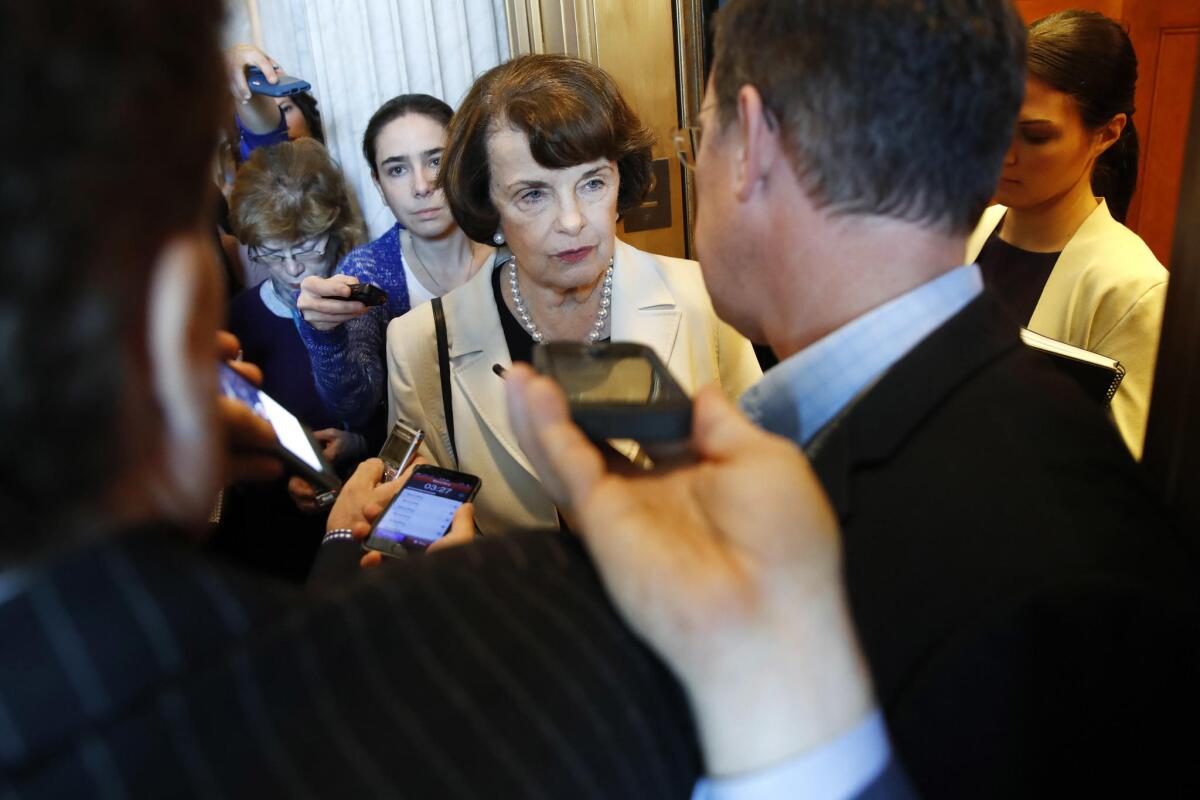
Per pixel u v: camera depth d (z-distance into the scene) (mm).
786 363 740
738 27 719
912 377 671
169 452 357
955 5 642
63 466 315
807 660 432
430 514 1203
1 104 282
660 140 2488
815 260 711
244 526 1667
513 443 1396
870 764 442
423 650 403
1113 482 631
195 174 344
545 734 384
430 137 1846
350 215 1926
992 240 1592
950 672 560
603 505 458
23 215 288
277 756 346
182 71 330
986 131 663
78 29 293
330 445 1720
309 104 2365
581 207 1313
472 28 2402
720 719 433
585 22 2361
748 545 437
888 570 610
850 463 654
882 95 643
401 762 358
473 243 1985
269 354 1841
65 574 326
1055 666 552
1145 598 549
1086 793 569
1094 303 1356
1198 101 683
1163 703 562
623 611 442
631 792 397
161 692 339
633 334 1430
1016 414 656
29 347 296
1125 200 1694
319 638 383
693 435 510
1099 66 1304
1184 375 711
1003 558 575
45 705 318
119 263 313
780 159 701
